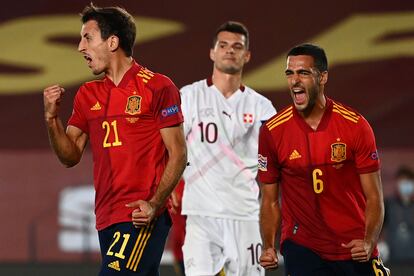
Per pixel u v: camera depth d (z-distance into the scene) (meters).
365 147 18.73
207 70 39.56
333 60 39.16
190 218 24.62
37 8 41.03
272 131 19.16
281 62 39.28
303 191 19.11
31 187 38.62
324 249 19.14
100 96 17.95
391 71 38.88
